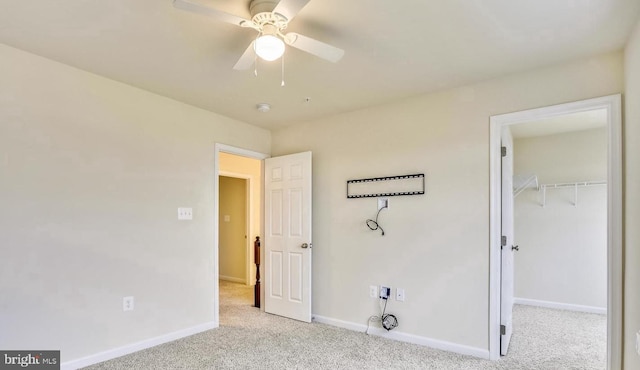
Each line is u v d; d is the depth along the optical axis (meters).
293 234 3.93
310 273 3.76
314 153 3.95
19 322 2.30
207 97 3.22
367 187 3.50
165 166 3.19
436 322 3.02
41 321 2.39
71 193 2.57
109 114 2.81
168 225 3.18
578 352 2.92
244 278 6.05
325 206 3.82
